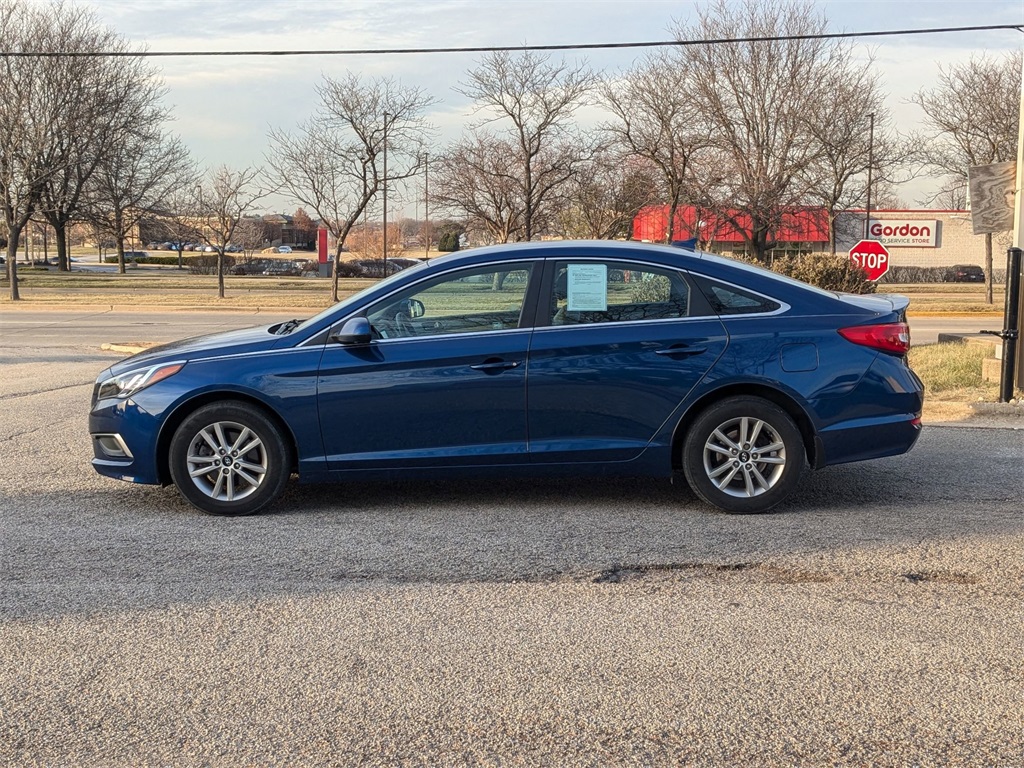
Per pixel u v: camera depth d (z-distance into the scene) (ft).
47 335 65.57
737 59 110.93
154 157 163.02
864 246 61.31
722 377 19.11
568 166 111.34
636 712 11.22
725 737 10.65
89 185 170.40
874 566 16.24
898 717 11.07
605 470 19.49
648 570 16.14
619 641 13.23
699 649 12.95
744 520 19.08
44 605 14.62
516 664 12.52
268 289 135.95
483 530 18.45
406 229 348.59
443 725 10.96
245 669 12.41
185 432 19.38
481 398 19.12
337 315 19.53
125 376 19.76
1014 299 31.58
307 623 13.92
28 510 20.01
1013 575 15.76
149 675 12.25
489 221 114.83
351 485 22.21
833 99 114.83
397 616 14.16
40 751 10.44
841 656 12.71
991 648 12.93
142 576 15.92
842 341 19.33
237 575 15.97
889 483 22.09
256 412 19.34
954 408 31.35
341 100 99.25
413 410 19.16
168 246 385.29
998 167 34.09
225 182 112.78
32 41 118.83
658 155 111.96
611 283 19.45
